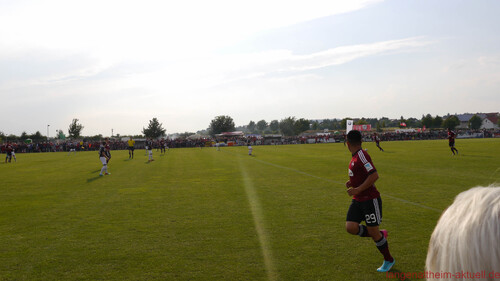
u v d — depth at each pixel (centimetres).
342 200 941
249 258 522
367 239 603
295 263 500
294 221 727
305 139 7350
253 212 816
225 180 1409
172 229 686
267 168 1880
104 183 1395
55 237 646
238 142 7112
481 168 1611
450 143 2483
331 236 621
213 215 796
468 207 83
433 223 687
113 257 536
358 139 476
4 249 582
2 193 1183
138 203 959
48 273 479
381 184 1184
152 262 512
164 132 8956
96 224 736
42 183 1437
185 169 1928
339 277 452
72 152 5312
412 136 7200
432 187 1111
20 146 5612
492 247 72
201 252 551
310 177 1445
